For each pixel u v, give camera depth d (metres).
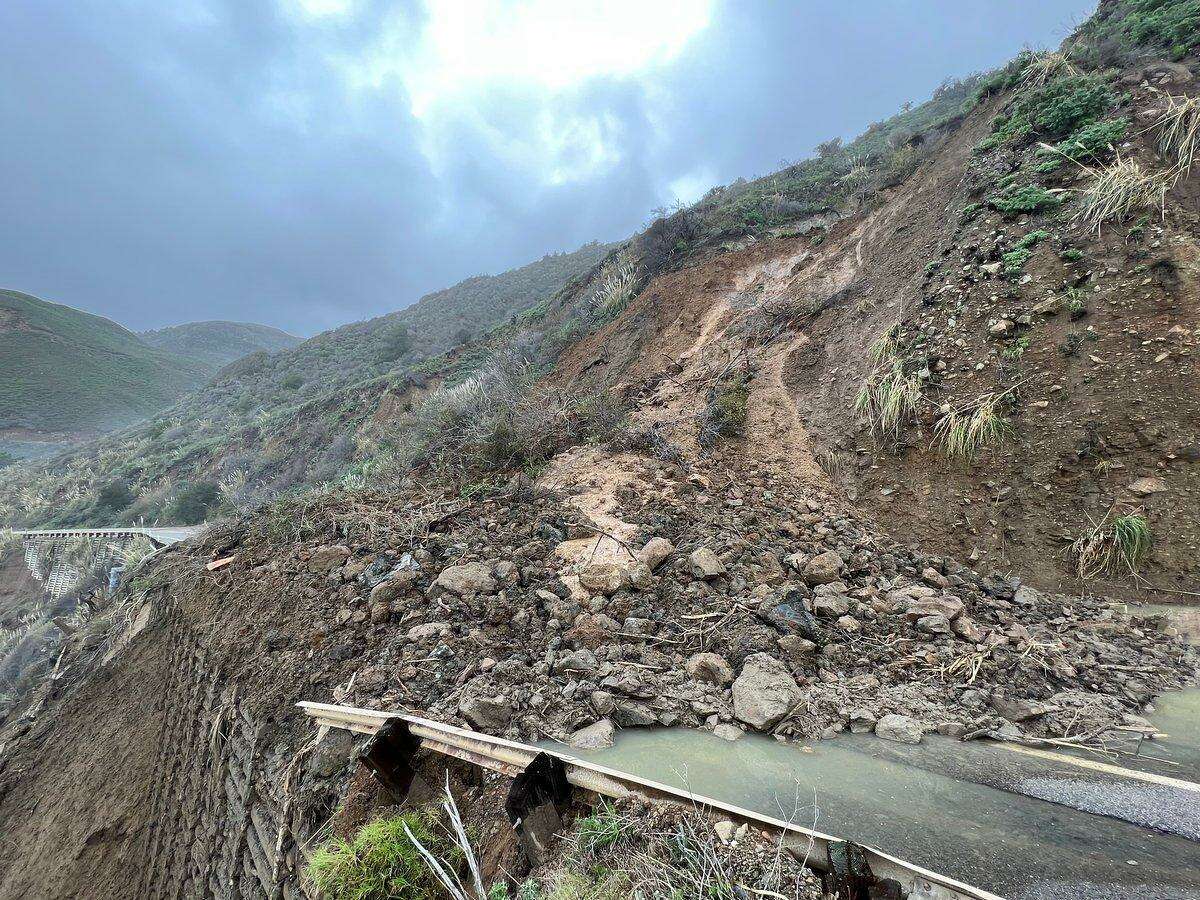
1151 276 4.97
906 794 2.34
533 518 5.92
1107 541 4.30
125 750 6.65
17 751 8.29
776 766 2.62
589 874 1.91
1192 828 1.99
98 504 27.38
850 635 3.78
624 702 3.25
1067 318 5.30
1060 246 5.73
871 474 5.98
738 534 5.19
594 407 8.55
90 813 6.37
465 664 3.76
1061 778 2.41
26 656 16.11
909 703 3.16
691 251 12.54
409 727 2.93
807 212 12.08
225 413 38.31
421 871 2.24
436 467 8.50
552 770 2.34
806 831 1.89
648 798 2.21
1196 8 6.45
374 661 4.03
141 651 7.87
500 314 44.12
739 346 9.02
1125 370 4.76
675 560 4.71
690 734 3.01
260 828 3.47
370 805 2.77
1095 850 1.90
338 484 12.02
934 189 8.51
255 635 5.27
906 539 5.30
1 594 23.09
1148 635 3.72
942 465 5.50
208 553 8.55
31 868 6.32
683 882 1.80
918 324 6.48
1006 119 7.68
